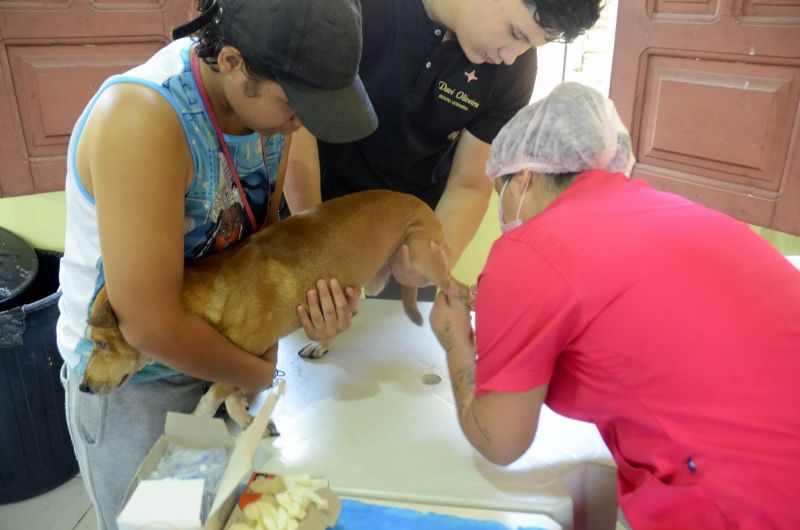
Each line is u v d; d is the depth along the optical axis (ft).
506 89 4.80
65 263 3.39
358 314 5.20
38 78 6.10
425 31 4.44
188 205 3.20
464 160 5.09
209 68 3.03
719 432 2.77
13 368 6.03
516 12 3.76
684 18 6.00
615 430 3.30
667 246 2.85
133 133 2.75
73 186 3.05
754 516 2.80
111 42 6.25
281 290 3.67
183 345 3.12
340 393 4.25
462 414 3.38
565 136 3.17
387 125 4.79
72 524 6.23
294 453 3.72
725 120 5.99
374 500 3.41
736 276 2.86
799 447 2.69
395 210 4.34
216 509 2.68
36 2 5.86
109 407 3.49
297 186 4.73
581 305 2.80
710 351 2.74
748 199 6.04
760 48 5.58
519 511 3.36
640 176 6.82
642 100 6.57
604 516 3.79
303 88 2.80
